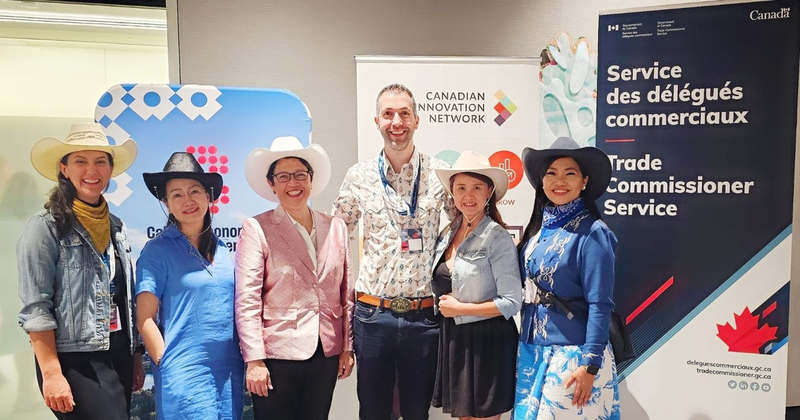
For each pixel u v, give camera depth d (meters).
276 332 2.18
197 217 2.27
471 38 3.13
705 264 2.48
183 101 2.45
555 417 2.12
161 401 2.25
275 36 3.03
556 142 2.18
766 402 2.46
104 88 3.54
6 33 3.36
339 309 2.31
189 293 2.23
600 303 2.06
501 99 2.94
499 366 2.27
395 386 2.74
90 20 3.33
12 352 3.38
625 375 2.60
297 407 2.29
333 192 3.13
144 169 2.44
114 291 2.30
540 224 2.27
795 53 2.34
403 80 2.89
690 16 2.42
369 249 2.47
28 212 3.44
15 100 3.41
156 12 3.33
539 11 3.12
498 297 2.24
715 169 2.45
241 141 2.50
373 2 3.07
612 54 2.52
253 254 2.19
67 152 2.22
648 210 2.53
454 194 2.33
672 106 2.47
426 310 2.41
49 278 2.19
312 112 3.08
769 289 2.43
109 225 2.31
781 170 2.38
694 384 2.54
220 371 2.26
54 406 2.21
